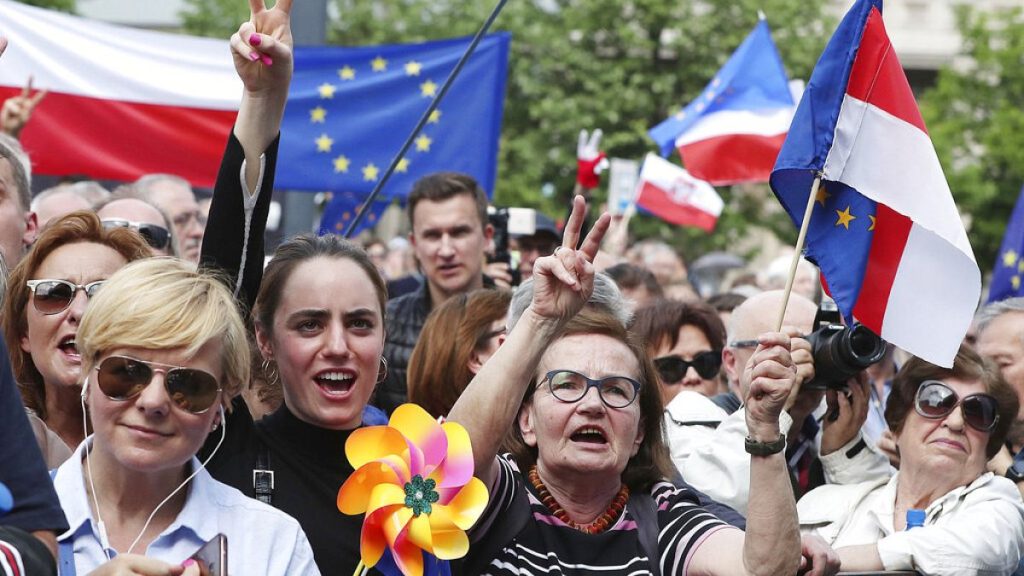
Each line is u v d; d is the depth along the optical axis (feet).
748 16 139.95
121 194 32.53
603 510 21.53
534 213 42.68
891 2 213.05
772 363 19.47
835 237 22.62
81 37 39.19
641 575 20.76
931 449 24.66
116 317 17.02
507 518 20.74
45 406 22.91
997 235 152.56
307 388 20.70
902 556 23.63
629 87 139.64
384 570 19.07
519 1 141.59
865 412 27.09
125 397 17.04
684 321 32.58
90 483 17.85
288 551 18.25
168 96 39.50
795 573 19.54
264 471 20.63
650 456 22.25
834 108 21.91
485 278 39.88
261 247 21.53
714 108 51.49
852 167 22.04
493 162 40.42
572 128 136.46
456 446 19.19
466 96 40.14
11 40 38.50
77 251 22.63
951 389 24.57
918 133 22.13
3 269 21.97
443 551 18.85
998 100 156.04
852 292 22.56
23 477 14.98
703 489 25.34
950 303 22.35
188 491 18.16
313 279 20.74
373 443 19.15
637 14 141.08
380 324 21.16
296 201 41.55
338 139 39.70
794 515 19.54
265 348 21.38
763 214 148.87
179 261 17.94
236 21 132.26
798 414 25.48
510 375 19.89
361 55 39.96
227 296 17.76
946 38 210.79
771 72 51.37
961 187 151.74
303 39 40.83
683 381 32.37
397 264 71.82
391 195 40.19
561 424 21.02
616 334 21.76
